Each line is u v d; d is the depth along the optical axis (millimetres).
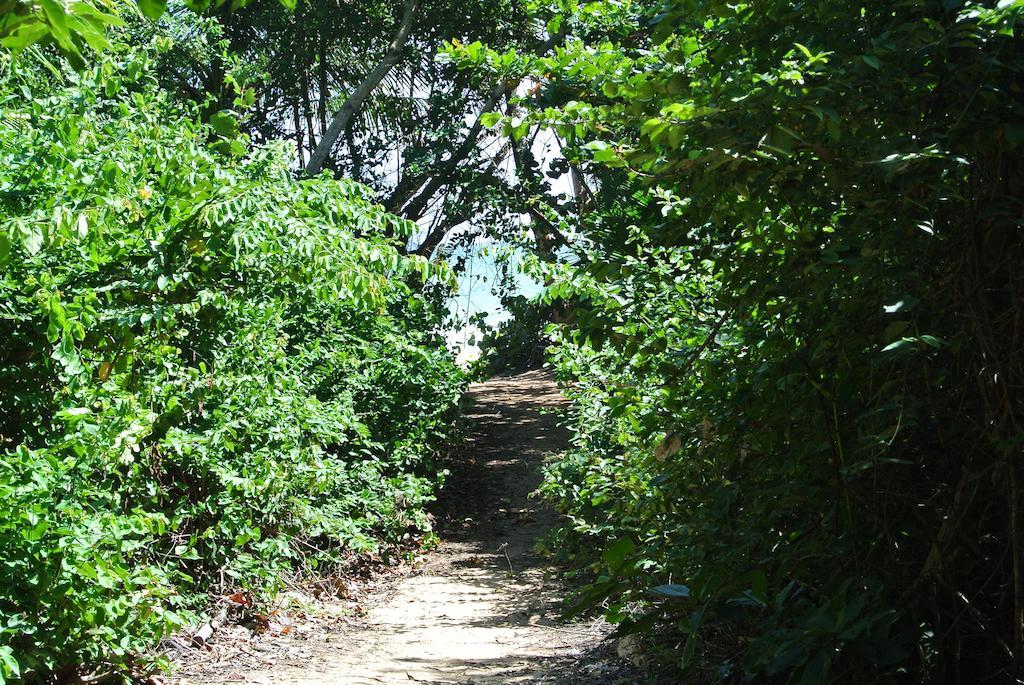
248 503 7578
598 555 9352
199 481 7484
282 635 7426
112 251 5172
